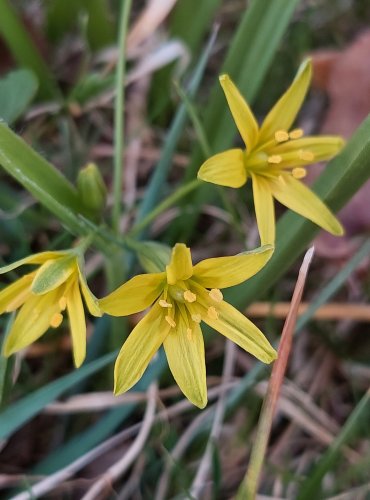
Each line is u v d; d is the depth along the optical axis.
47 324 0.06
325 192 0.07
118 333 0.09
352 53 0.11
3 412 0.07
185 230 0.10
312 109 0.12
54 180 0.07
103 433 0.08
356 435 0.09
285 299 0.11
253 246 0.11
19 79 0.09
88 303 0.06
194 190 0.10
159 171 0.09
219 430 0.09
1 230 0.10
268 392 0.07
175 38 0.11
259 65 0.09
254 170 0.07
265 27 0.09
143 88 0.12
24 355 0.09
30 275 0.06
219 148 0.09
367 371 0.10
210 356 0.10
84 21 0.11
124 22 0.07
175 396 0.09
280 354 0.07
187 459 0.09
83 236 0.07
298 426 0.10
